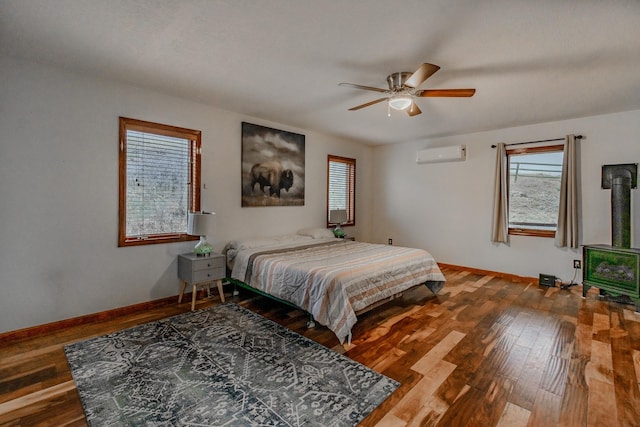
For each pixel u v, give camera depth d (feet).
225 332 9.04
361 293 9.18
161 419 5.41
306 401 5.93
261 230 14.79
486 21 6.40
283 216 15.79
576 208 13.43
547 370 7.11
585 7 5.86
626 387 6.45
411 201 19.42
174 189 11.85
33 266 8.84
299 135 16.31
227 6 6.09
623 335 8.97
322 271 9.29
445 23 6.52
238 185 13.71
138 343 8.29
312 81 9.88
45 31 7.09
